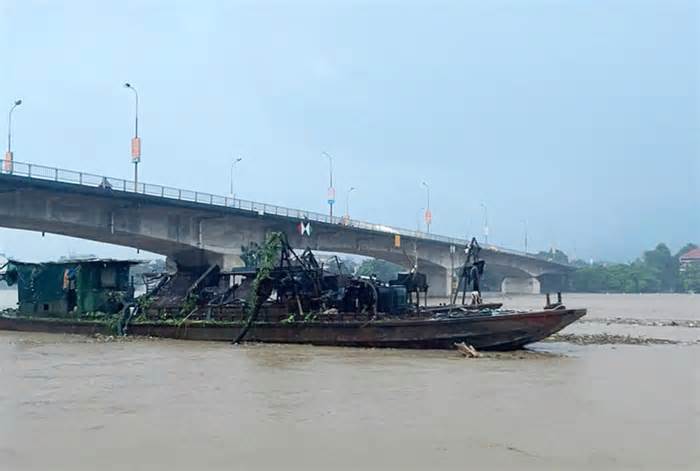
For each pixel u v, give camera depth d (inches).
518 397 732.0
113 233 2225.6
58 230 2192.4
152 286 1691.7
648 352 1178.0
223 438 558.3
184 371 935.0
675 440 550.6
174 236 2412.6
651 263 7347.4
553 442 545.6
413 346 1200.2
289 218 2790.4
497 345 1167.6
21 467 484.4
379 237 3543.3
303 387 797.9
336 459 500.7
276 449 526.3
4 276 1839.3
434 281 4249.5
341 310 1333.7
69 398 730.8
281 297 1358.3
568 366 979.9
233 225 2669.8
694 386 803.4
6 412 658.2
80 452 520.4
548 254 7869.1
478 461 494.9
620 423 608.4
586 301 4281.5
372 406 683.4
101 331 1545.3
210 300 1485.0
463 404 692.7
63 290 1678.2
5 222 2022.6
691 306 3408.0
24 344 1342.3
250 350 1205.7
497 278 5959.6
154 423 609.9
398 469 477.7
